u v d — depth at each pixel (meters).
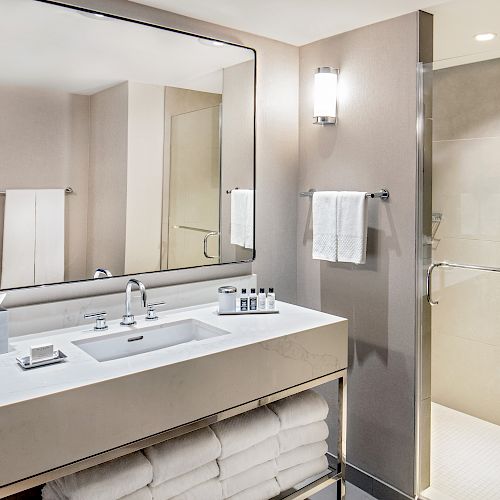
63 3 2.01
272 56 2.75
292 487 2.21
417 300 2.43
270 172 2.81
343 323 2.27
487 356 2.25
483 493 2.28
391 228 2.50
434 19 2.41
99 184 2.15
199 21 2.44
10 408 1.40
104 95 2.15
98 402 1.56
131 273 2.27
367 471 2.68
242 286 2.68
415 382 2.45
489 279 2.22
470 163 2.23
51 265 2.05
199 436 1.89
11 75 1.92
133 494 1.73
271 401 2.02
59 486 1.69
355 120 2.62
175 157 2.37
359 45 2.57
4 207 1.94
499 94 2.13
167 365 1.70
